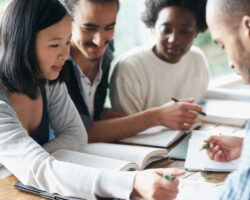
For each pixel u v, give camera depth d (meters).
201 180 1.09
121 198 0.95
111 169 1.04
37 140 1.26
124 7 2.00
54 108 1.30
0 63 1.10
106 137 1.44
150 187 0.91
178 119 1.45
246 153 0.77
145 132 1.47
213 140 1.21
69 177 0.98
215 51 2.11
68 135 1.28
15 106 1.17
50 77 1.13
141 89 1.65
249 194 0.74
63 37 1.08
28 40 1.05
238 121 1.52
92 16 1.37
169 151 1.30
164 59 1.68
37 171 1.00
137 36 2.05
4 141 1.05
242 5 0.74
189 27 1.57
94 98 1.60
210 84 2.06
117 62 1.70
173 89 1.72
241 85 2.12
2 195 1.05
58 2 1.08
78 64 1.50
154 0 1.60
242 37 0.76
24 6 1.05
